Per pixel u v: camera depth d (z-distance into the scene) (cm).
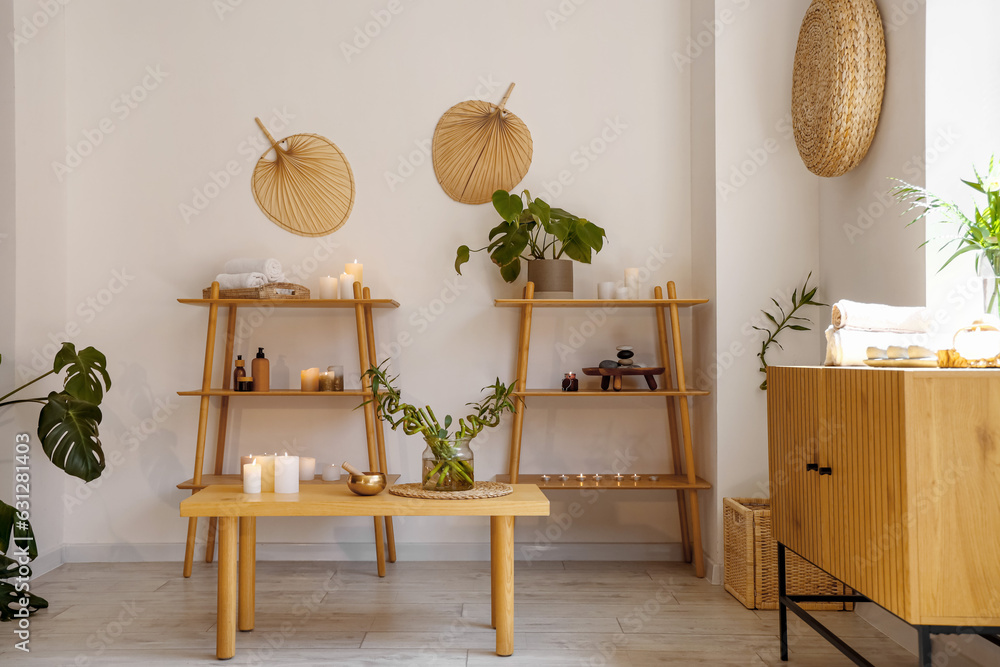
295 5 380
